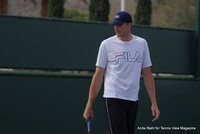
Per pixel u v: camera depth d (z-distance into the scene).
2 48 17.89
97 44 19.52
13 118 17.86
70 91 18.75
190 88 21.08
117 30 13.00
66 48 18.95
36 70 18.58
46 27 18.61
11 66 18.02
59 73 18.80
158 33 20.88
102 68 13.21
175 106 20.73
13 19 18.06
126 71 13.01
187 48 21.56
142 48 13.25
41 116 18.27
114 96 12.99
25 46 18.25
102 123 19.16
